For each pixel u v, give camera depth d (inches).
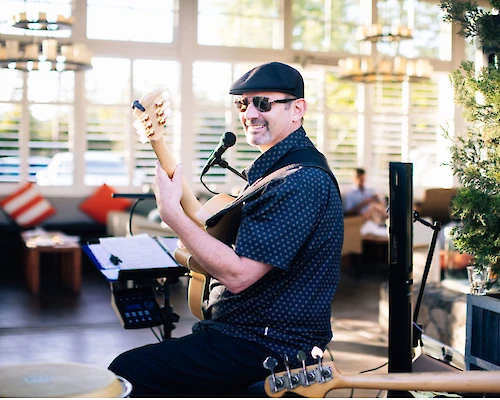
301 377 73.8
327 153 407.2
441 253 207.2
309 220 77.5
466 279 189.9
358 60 309.7
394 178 96.3
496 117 102.6
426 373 73.7
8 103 355.6
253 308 80.2
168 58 376.2
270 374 78.2
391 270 97.0
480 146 106.4
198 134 382.6
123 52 369.4
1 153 355.3
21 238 305.0
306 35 398.3
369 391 142.9
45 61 275.1
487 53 119.4
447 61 418.6
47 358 177.0
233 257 75.4
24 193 339.9
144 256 107.9
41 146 360.5
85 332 204.7
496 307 97.2
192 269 86.2
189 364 80.4
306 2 397.4
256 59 389.4
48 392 60.1
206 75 382.6
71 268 271.7
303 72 401.7
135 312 105.6
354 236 301.4
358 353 182.1
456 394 93.7
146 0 370.9
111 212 339.0
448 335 164.9
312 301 80.0
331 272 81.7
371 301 255.0
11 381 62.9
